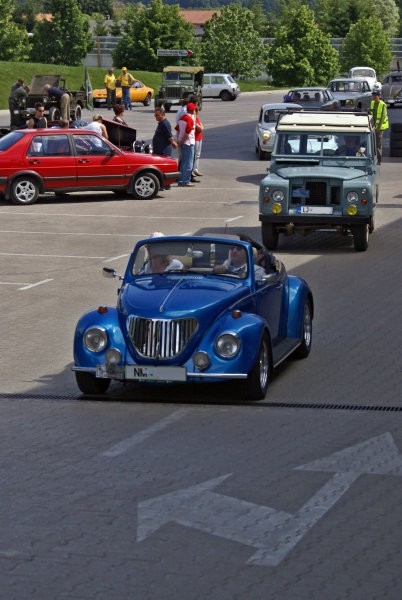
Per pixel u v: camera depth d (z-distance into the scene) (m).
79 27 111.62
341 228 25.38
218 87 90.12
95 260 24.92
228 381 14.95
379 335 17.50
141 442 11.98
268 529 9.23
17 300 20.72
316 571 8.33
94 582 8.15
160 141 37.94
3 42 107.75
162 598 7.87
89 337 13.88
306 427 12.54
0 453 11.60
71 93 58.41
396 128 46.84
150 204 34.16
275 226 25.55
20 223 30.64
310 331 16.45
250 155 48.34
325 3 155.38
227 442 11.93
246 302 14.23
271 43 130.38
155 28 110.56
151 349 13.62
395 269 23.38
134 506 9.84
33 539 9.04
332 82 71.06
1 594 7.95
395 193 36.25
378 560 8.54
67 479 10.66
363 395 14.02
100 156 34.78
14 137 34.66
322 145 25.95
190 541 8.96
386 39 119.81
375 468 10.93
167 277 14.72
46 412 13.39
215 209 32.88
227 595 7.91
